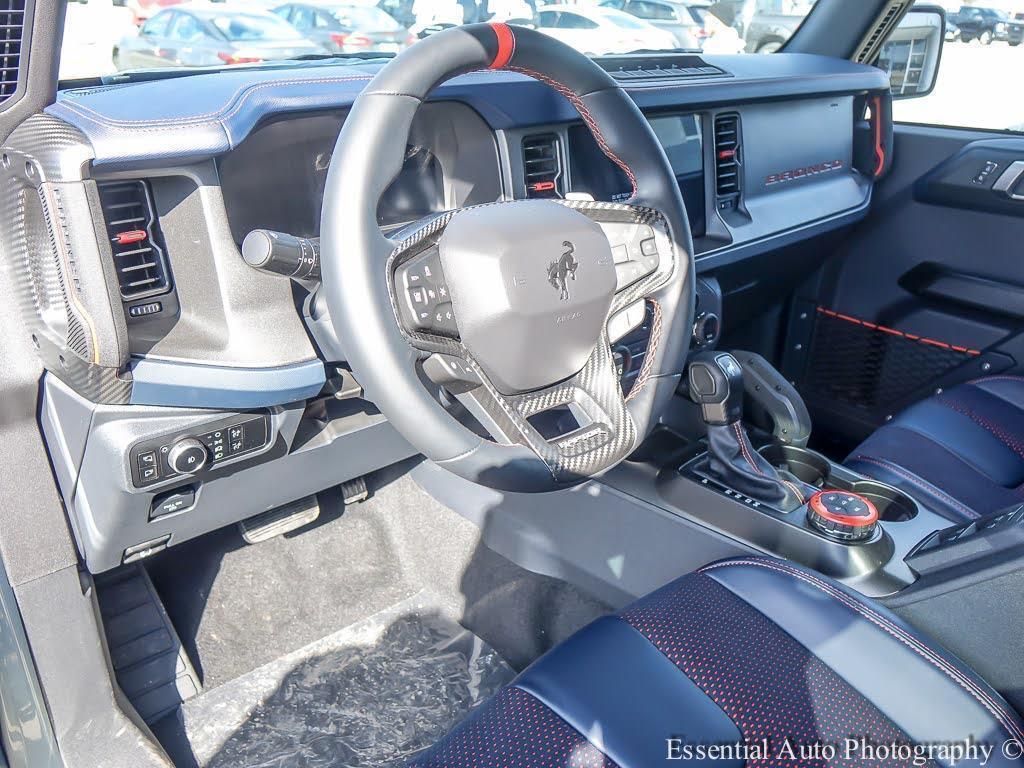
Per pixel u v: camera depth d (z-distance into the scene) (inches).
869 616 39.2
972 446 60.4
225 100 42.8
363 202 35.0
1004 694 39.4
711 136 67.1
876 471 59.2
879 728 34.2
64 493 48.4
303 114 45.3
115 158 38.2
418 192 54.5
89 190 37.8
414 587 71.6
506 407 39.6
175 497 48.8
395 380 36.1
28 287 42.7
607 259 39.2
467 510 67.1
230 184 47.3
